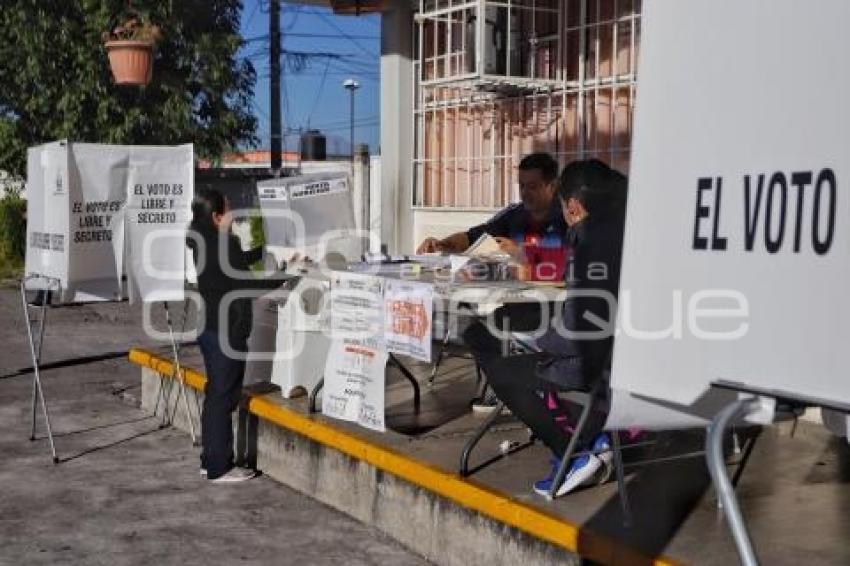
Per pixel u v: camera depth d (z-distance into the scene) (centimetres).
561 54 743
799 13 149
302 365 597
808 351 147
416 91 882
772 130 152
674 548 363
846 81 142
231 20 1681
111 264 636
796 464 478
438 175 867
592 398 395
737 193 157
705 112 162
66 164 611
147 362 755
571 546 379
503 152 802
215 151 1678
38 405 801
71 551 485
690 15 165
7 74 1603
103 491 575
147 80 925
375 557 472
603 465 421
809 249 147
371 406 516
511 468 461
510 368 432
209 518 529
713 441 165
